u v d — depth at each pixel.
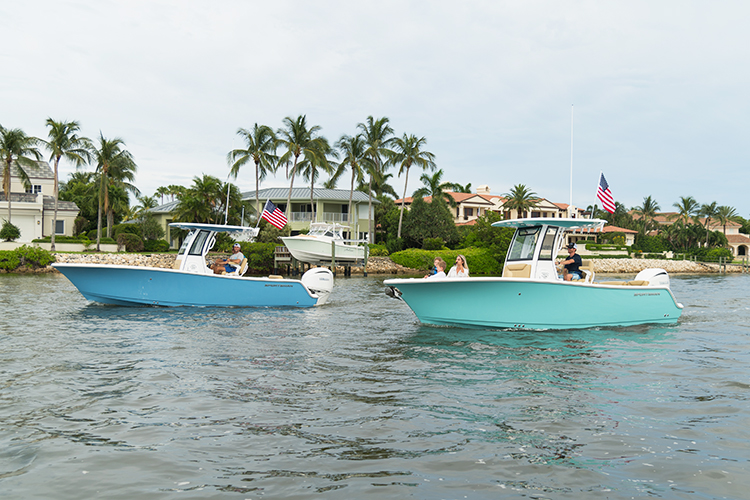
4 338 10.30
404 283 11.52
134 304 15.33
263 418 5.72
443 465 4.57
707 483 4.26
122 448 4.84
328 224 42.09
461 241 58.47
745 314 16.39
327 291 17.25
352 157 54.00
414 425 5.55
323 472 4.40
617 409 6.16
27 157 43.44
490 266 49.69
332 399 6.45
